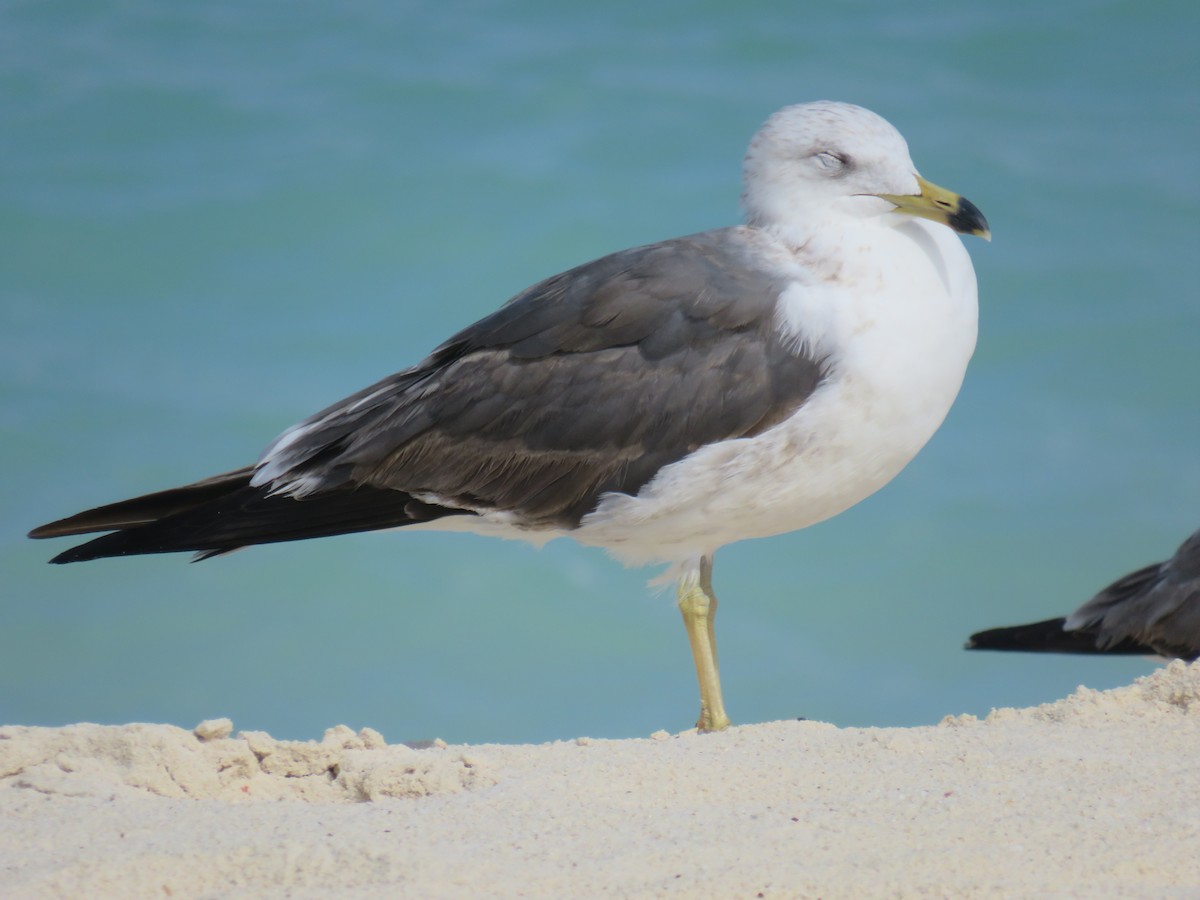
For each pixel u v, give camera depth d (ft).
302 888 23.15
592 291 36.86
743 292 35.81
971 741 29.89
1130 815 25.59
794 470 35.58
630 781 28.12
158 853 24.17
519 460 36.94
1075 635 45.39
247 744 30.19
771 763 28.94
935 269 36.04
